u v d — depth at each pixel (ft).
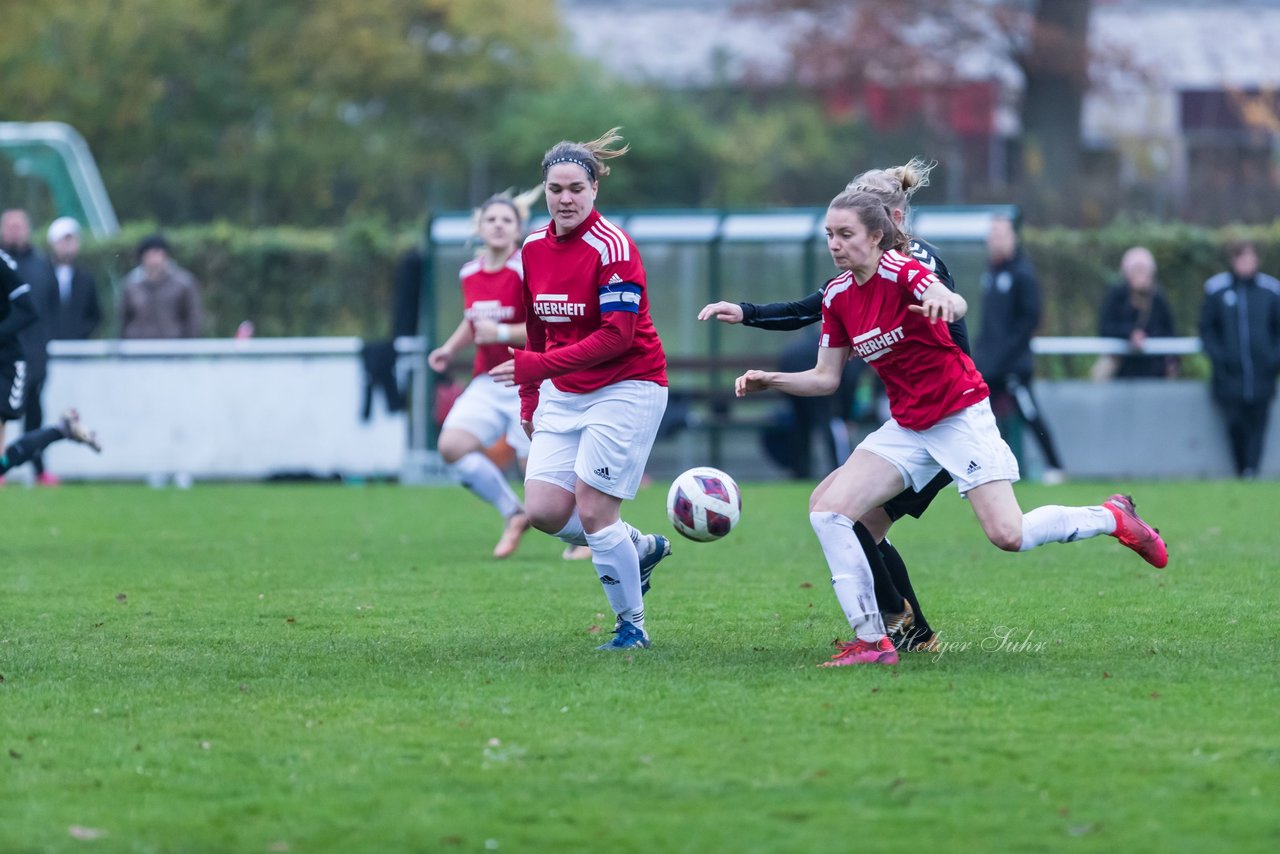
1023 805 43.55
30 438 103.14
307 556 102.17
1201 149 355.97
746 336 169.27
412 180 305.12
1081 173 305.12
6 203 234.99
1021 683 58.34
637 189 319.27
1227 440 165.78
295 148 299.79
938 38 318.45
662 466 169.17
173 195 293.02
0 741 50.78
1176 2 433.89
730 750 49.14
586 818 42.73
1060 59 309.22
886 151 325.01
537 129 310.86
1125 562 96.63
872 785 45.44
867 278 61.36
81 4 301.63
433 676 60.59
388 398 161.68
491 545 108.99
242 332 167.63
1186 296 197.57
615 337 64.80
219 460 161.99
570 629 72.79
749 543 109.29
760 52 400.67
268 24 308.81
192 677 60.75
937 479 64.69
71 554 103.04
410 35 319.47
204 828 42.14
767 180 322.34
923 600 80.89
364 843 40.91
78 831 41.73
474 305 101.30
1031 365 153.28
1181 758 47.85
